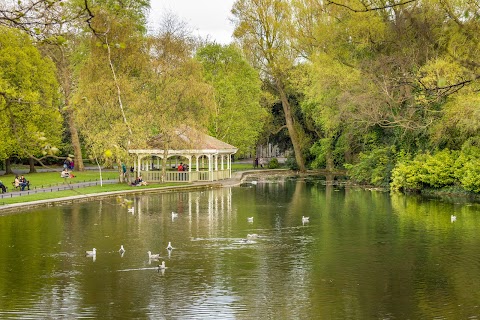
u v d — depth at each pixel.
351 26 54.50
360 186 61.44
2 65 56.81
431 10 42.59
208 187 61.97
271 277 23.73
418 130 53.06
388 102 50.47
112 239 31.73
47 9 8.13
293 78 77.75
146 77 59.84
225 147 71.19
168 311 19.64
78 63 67.88
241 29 81.25
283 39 78.56
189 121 60.56
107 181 64.12
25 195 48.72
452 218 35.84
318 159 83.12
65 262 26.47
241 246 29.70
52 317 19.06
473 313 19.14
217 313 19.39
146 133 57.22
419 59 47.03
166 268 25.30
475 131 47.31
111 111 55.25
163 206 45.78
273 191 57.84
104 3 56.09
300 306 20.05
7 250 28.91
